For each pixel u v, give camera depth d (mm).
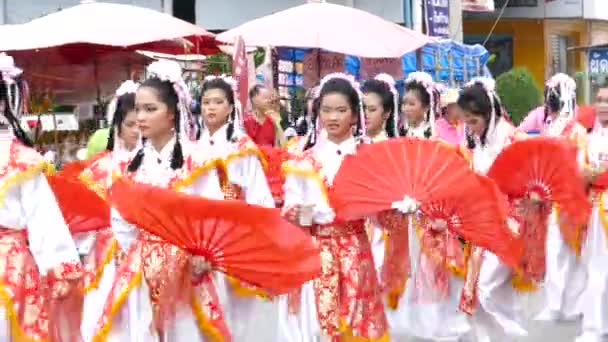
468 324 10500
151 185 6496
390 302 9922
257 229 6441
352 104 8594
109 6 16078
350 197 8359
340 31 15656
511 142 10500
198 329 7234
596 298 10633
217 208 6367
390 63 19141
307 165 8570
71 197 8711
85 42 14922
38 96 16906
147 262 7191
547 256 11984
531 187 10469
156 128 7375
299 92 19453
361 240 8648
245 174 8906
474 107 10492
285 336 9336
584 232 11789
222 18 23828
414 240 10492
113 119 9406
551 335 11211
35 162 6887
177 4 23516
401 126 11688
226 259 6730
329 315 8531
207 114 10125
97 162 9484
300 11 16172
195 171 7391
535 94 25547
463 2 29922
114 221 7383
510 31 37125
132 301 7258
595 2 36719
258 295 8195
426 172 8258
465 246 10531
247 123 14234
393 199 8305
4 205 6777
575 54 38875
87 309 9352
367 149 8289
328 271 8531
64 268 6910
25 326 6883
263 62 18766
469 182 8406
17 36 15250
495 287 10500
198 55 18453
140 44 16234
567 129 11812
